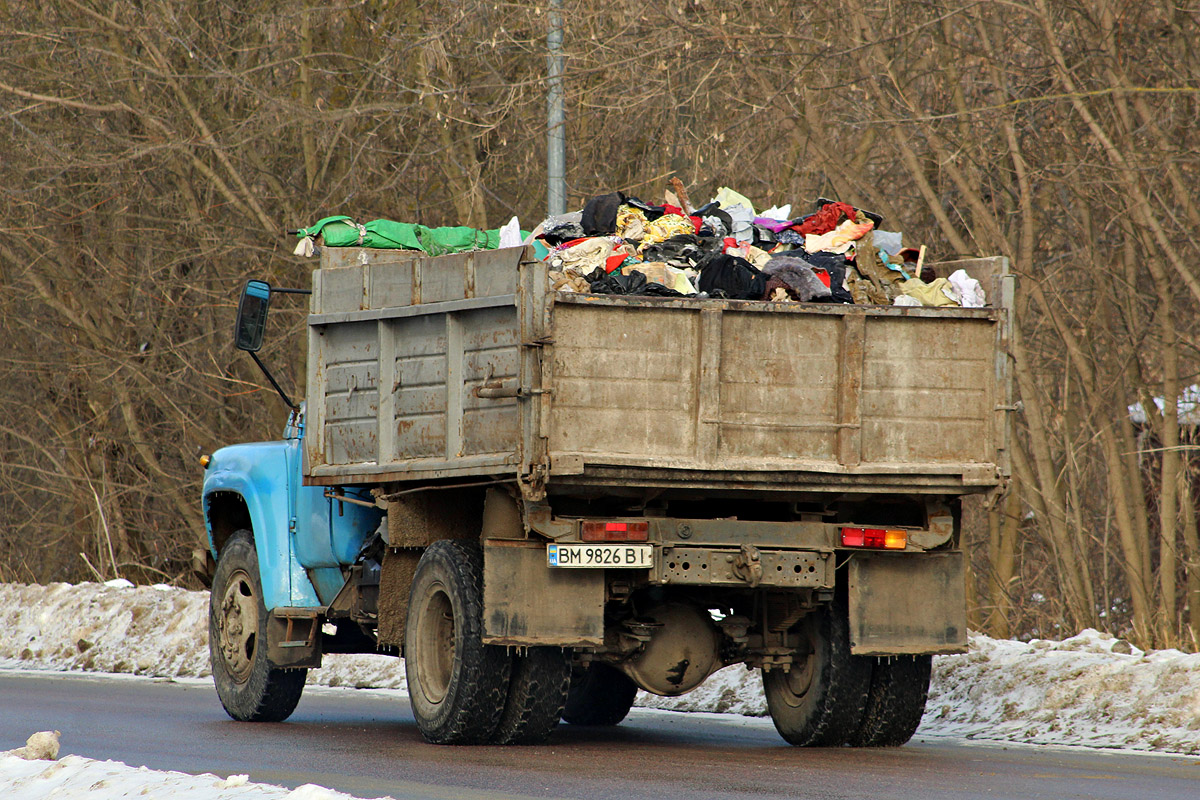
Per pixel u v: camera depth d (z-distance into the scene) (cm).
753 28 6519
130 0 8862
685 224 3819
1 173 9300
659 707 4797
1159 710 3716
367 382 3628
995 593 6800
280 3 8938
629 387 3175
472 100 8256
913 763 3150
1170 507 6291
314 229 4025
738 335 3250
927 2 6406
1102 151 6219
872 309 3306
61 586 7475
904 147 6569
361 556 3856
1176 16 6219
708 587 3547
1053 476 6384
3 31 8850
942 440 3362
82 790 2638
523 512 3219
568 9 7162
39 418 10275
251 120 8506
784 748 3503
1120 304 6638
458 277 3353
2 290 9756
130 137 8944
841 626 3481
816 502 3447
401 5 8669
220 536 4572
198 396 9600
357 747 3481
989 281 3606
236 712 4256
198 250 9088
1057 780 2867
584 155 8138
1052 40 6094
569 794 2650
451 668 3366
